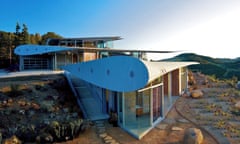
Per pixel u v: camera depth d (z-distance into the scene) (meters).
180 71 20.27
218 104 16.66
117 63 11.38
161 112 14.00
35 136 10.72
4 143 9.76
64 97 16.03
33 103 14.16
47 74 23.22
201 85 23.75
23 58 31.42
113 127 12.76
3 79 19.81
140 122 13.07
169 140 10.56
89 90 18.45
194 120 13.45
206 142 10.20
